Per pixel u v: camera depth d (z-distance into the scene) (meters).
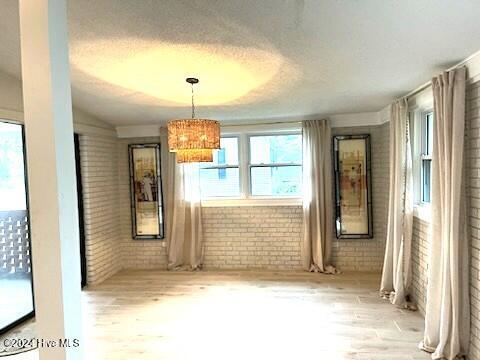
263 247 5.22
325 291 4.23
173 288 4.48
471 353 2.56
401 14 2.11
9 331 3.41
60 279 1.58
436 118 2.75
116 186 5.39
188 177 5.19
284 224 5.16
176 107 4.36
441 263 2.74
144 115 4.74
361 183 4.91
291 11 2.15
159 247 5.43
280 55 2.81
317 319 3.47
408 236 3.69
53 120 1.54
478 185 2.43
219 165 5.32
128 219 5.48
